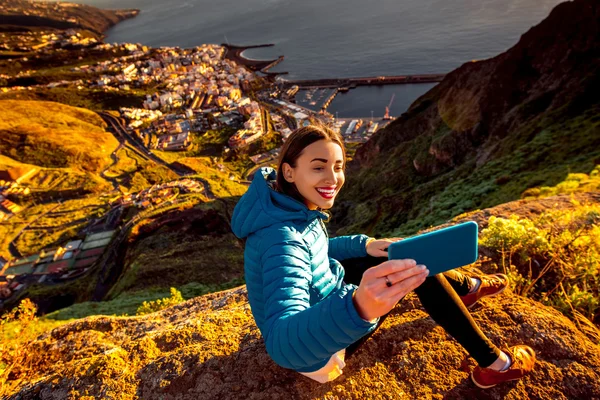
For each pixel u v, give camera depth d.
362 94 138.62
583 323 2.66
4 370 3.61
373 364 2.35
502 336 2.37
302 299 1.44
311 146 1.57
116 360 2.65
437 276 1.91
